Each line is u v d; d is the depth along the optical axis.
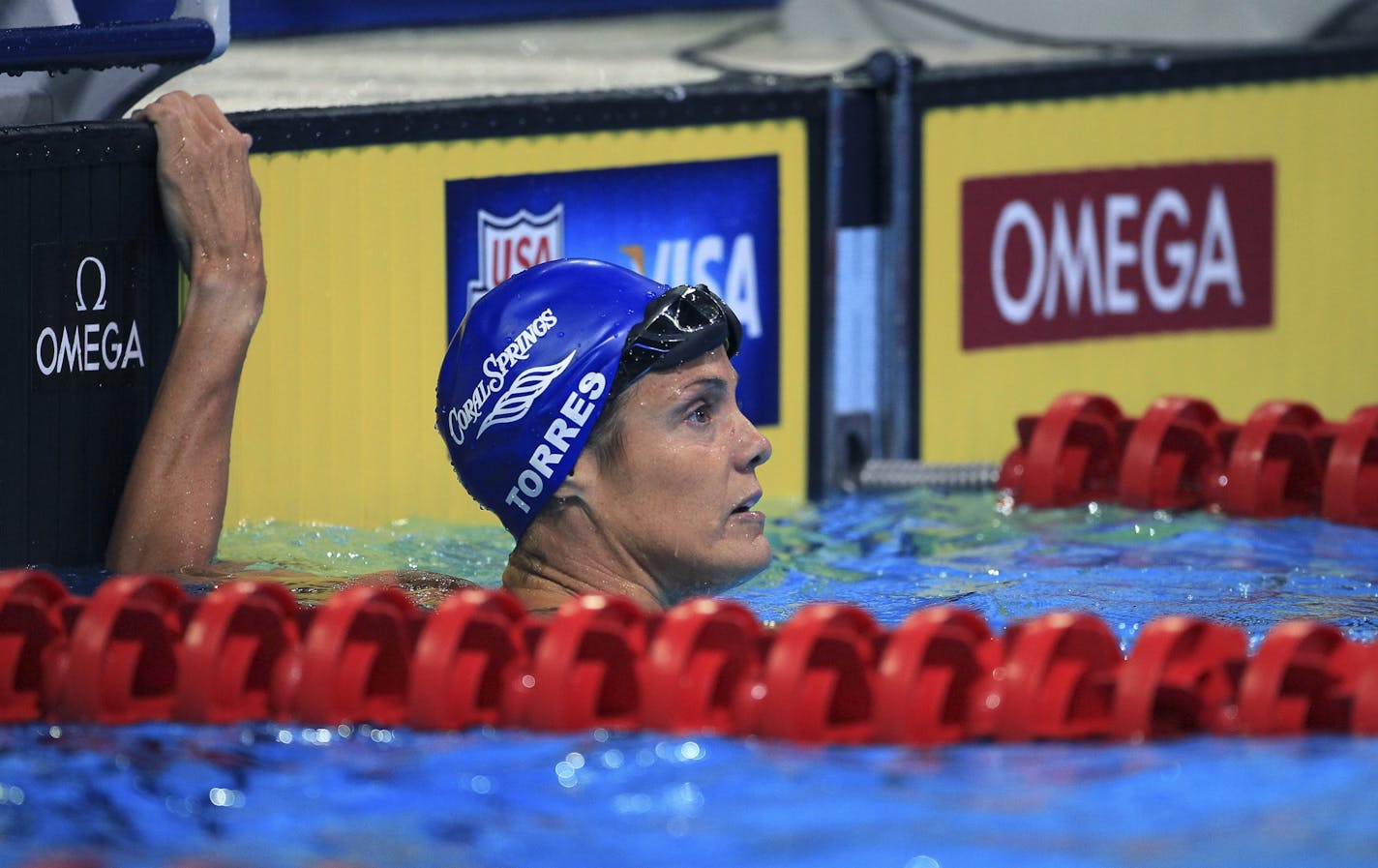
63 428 11.04
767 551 9.32
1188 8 24.23
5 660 7.79
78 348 11.08
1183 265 18.22
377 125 13.38
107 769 6.90
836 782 6.50
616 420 9.11
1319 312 18.94
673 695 7.14
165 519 10.91
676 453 9.11
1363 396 19.19
